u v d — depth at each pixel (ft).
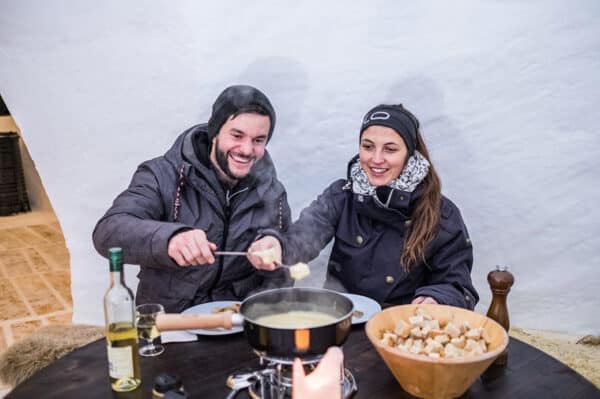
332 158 9.84
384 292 7.32
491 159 9.44
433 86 9.32
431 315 4.79
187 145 7.13
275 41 9.49
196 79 9.63
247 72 9.59
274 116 7.09
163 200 7.14
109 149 10.20
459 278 6.89
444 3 9.02
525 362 4.83
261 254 5.51
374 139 6.94
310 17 9.34
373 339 4.19
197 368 4.70
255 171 7.36
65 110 10.18
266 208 7.52
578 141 9.11
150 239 5.96
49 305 12.39
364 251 7.36
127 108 9.98
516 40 8.95
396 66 9.35
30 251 16.57
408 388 4.24
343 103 9.60
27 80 10.16
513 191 9.48
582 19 8.71
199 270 7.07
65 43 9.91
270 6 9.36
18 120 10.36
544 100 9.07
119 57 9.80
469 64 9.14
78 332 8.87
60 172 10.48
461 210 9.73
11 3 9.90
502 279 5.02
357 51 9.39
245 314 4.41
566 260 9.62
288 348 3.98
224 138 6.84
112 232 6.33
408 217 7.18
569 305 9.82
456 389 4.05
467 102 9.29
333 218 7.71
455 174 9.59
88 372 4.64
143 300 7.25
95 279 10.75
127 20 9.63
